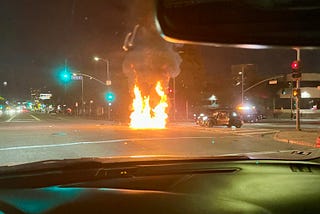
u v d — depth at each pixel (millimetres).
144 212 3480
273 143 20719
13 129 34656
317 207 3975
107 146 18547
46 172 4820
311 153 13547
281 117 75062
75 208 3557
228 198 4219
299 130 29688
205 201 3988
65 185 4441
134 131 30453
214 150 17016
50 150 16891
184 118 65062
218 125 37594
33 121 58906
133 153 15703
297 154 13141
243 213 3633
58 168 5023
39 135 26359
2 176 4594
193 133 28156
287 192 4605
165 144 19594
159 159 5973
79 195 4000
